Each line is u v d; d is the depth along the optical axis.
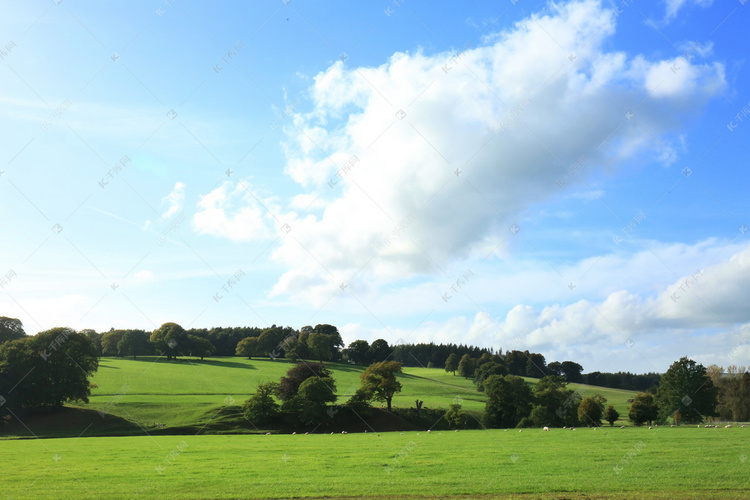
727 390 76.44
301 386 72.12
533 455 29.39
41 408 66.12
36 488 21.94
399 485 21.67
